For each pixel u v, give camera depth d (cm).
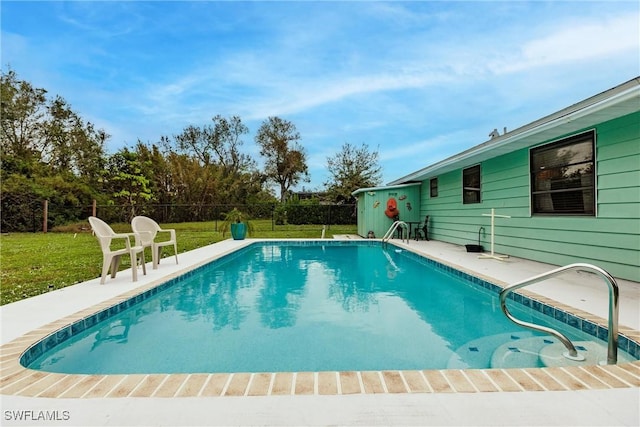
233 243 1041
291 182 3197
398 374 213
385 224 1243
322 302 466
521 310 409
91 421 168
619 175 483
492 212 709
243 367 276
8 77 1955
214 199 2491
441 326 365
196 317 403
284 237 1330
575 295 399
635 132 459
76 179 1972
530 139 605
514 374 212
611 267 498
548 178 622
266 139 3114
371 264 776
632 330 285
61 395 192
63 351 304
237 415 171
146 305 445
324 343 322
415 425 164
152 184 2217
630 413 172
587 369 218
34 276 541
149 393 192
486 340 325
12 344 270
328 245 1110
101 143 2334
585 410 175
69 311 351
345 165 2409
